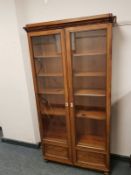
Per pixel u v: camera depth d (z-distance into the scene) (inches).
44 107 92.5
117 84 84.0
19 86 100.3
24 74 96.3
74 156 87.7
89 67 82.1
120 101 85.9
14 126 111.5
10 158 101.4
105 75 74.5
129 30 75.7
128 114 86.4
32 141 109.5
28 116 104.7
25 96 100.9
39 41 83.4
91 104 88.1
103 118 80.1
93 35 75.4
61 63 78.1
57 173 88.0
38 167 93.0
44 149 94.2
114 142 93.1
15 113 107.9
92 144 84.4
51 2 85.4
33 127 105.5
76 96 84.3
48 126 97.7
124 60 79.7
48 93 85.7
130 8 73.4
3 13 89.7
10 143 116.6
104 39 74.7
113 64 81.7
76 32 73.4
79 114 84.0
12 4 86.4
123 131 89.7
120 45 78.4
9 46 94.5
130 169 88.0
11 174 89.0
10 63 97.7
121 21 75.9
